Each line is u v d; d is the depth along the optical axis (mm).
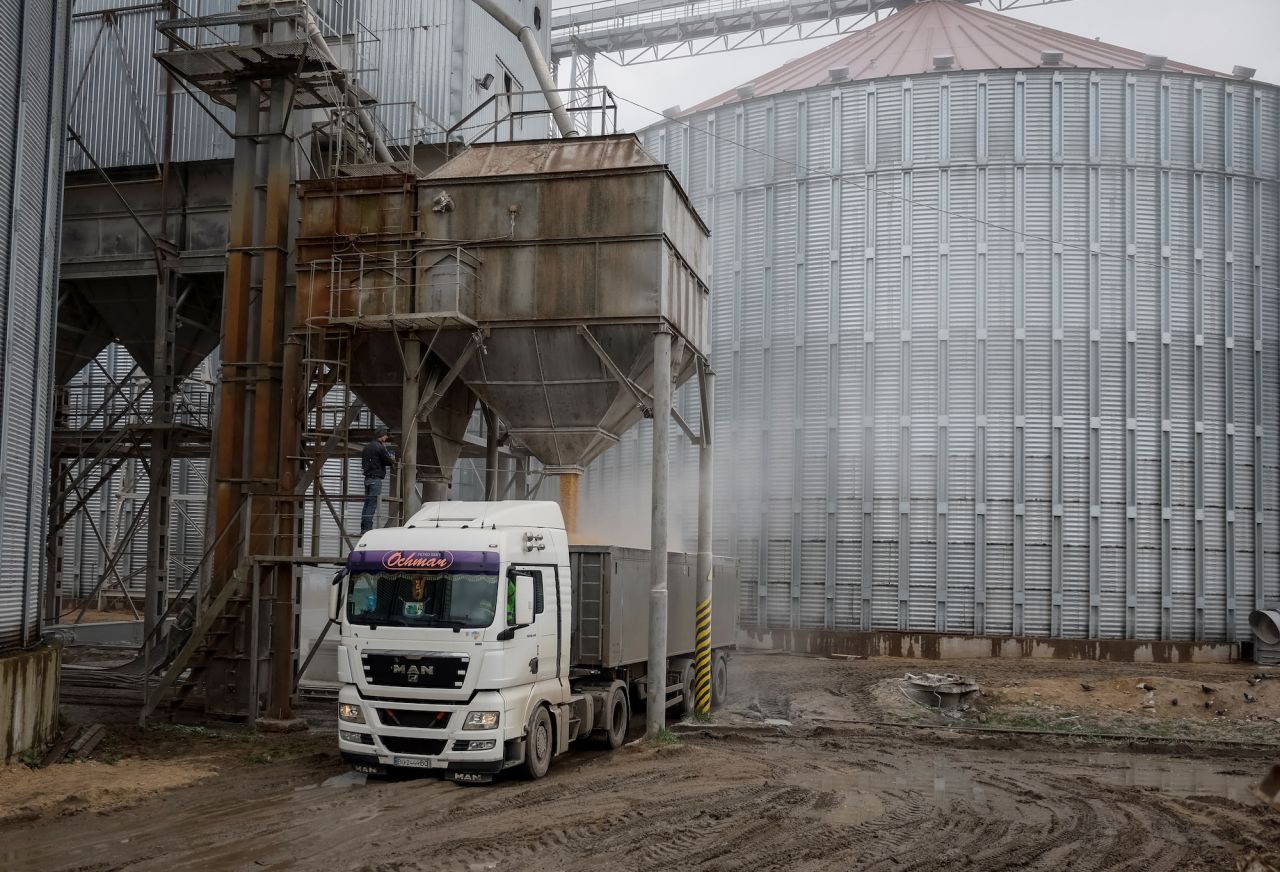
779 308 44000
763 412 43844
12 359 18766
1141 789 18828
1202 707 28984
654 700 22578
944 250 41719
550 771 18797
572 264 23391
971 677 33406
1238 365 41406
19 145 18844
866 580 41125
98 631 41312
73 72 33000
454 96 31969
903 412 41406
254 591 23641
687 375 26750
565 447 24594
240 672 24484
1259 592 40500
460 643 17141
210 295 33656
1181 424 40750
